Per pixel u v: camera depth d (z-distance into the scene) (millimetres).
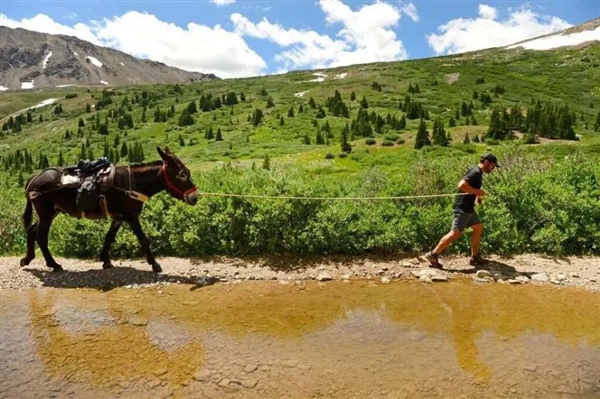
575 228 10180
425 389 5016
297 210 10000
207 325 6582
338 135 128375
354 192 11695
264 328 6508
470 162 13484
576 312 7246
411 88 172500
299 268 9195
